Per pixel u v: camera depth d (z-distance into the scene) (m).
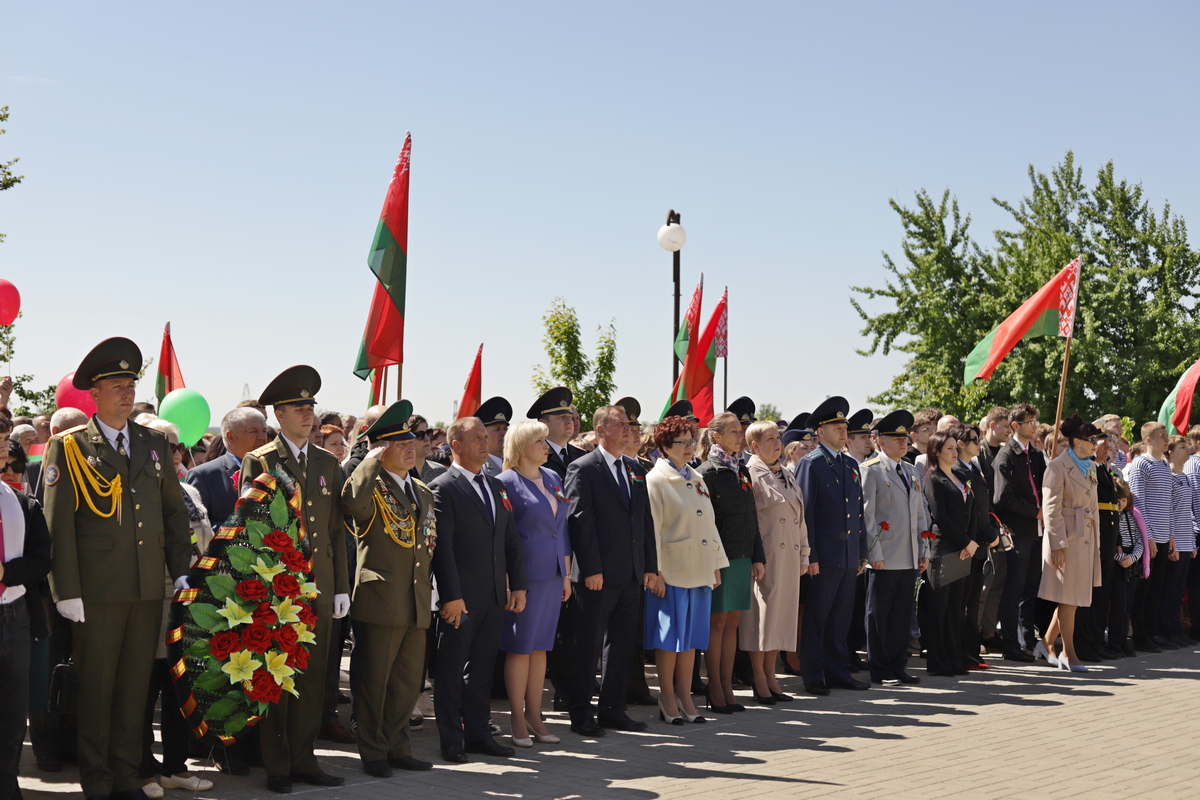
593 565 7.98
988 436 12.21
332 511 6.80
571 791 6.45
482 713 7.45
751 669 10.02
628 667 8.30
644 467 9.23
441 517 7.23
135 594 6.02
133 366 6.23
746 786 6.57
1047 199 30.00
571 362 20.03
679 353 15.93
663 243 16.44
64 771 6.76
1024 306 13.23
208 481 7.45
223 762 6.90
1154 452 12.41
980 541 10.87
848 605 10.03
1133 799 6.36
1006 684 10.23
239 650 6.07
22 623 5.73
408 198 10.59
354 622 7.07
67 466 5.95
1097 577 11.14
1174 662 11.55
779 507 9.34
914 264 29.31
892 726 8.38
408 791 6.43
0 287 9.62
